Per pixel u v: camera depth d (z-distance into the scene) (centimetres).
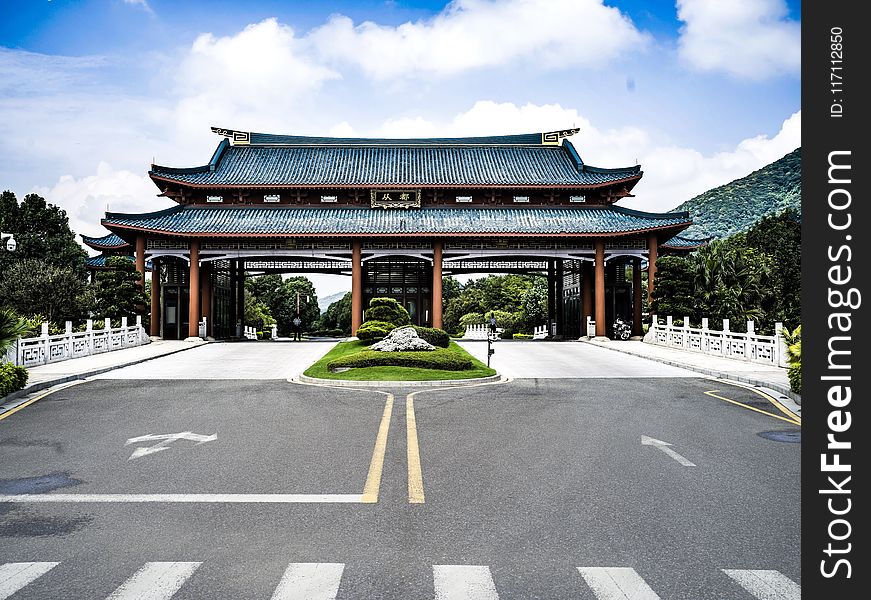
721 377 2298
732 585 568
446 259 4400
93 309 4178
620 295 4806
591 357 3167
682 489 863
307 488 866
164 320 4619
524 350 3609
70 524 723
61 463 1003
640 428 1305
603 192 4759
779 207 17038
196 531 701
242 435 1228
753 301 5612
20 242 5838
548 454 1067
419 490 857
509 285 9475
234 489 861
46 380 1998
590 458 1040
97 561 619
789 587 565
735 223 17275
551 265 5444
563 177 4831
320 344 4150
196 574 589
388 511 769
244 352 3456
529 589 558
